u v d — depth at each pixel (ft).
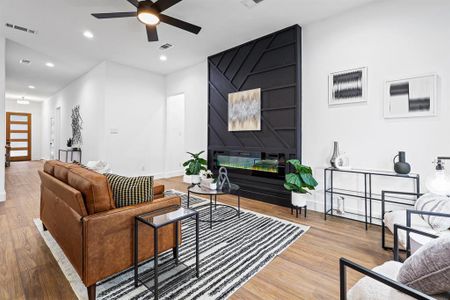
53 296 4.96
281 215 10.27
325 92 10.49
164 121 19.88
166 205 5.95
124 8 9.77
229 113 13.99
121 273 5.82
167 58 15.79
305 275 5.82
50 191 6.92
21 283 5.35
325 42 10.48
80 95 20.38
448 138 7.80
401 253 6.75
